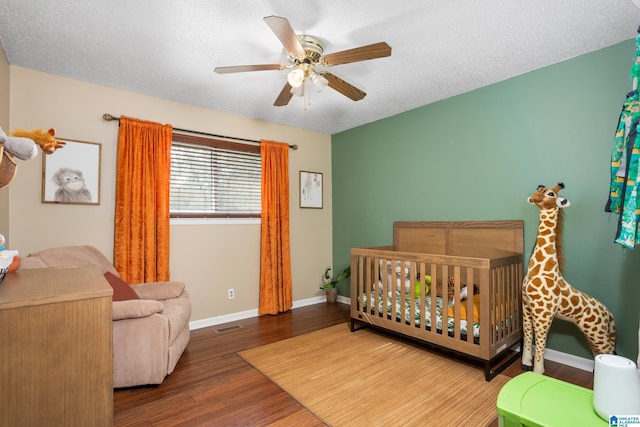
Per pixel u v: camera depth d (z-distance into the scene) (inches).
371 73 105.6
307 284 170.6
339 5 71.6
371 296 128.5
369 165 160.1
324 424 68.0
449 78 109.9
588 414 41.4
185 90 118.6
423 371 91.8
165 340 84.7
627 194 57.7
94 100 112.0
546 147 101.2
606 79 89.9
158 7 71.6
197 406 74.9
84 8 71.9
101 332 39.8
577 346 94.3
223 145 140.8
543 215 89.5
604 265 90.2
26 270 53.3
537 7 72.9
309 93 121.1
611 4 71.7
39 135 56.3
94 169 111.0
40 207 102.3
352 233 169.3
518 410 42.7
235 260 144.5
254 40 85.4
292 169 165.3
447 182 127.4
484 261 86.6
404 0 69.9
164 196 121.8
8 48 89.1
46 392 36.9
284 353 105.3
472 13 74.9
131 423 68.4
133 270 114.0
